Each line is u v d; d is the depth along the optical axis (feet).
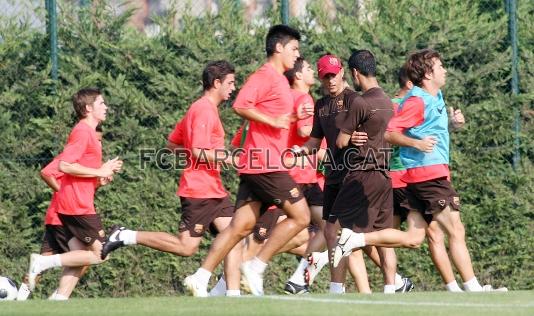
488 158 138.21
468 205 137.39
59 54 133.90
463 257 106.42
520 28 140.36
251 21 137.28
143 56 134.41
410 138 101.81
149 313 75.97
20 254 132.16
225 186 134.41
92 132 111.55
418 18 137.69
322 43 136.56
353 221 101.35
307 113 100.83
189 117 107.86
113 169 111.24
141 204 133.18
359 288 116.88
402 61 136.67
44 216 132.16
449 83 137.69
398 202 112.68
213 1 137.18
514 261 138.21
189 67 134.10
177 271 133.90
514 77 139.03
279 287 134.72
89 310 78.95
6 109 133.18
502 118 138.10
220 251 102.27
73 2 134.92
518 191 138.62
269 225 116.26
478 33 138.31
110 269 132.87
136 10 135.74
